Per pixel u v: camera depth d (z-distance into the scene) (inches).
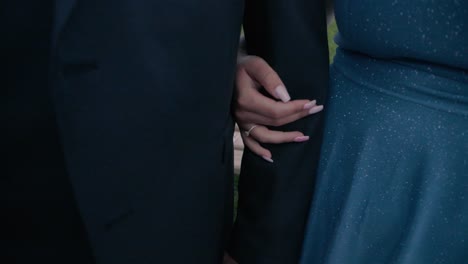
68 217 32.4
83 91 27.8
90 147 29.0
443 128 30.3
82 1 26.3
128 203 30.6
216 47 28.7
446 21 27.8
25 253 33.8
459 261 32.3
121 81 28.0
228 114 32.3
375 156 31.6
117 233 31.0
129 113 28.6
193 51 28.3
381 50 30.3
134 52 27.6
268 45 31.1
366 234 32.5
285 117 31.8
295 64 31.1
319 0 30.7
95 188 29.8
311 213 34.7
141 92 28.3
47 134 30.1
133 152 29.5
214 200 32.9
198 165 31.3
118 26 27.1
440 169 30.6
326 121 33.6
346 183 32.9
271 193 33.7
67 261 33.9
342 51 34.0
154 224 31.5
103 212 30.5
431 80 30.0
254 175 34.2
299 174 33.3
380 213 32.0
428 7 27.9
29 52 28.6
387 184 31.6
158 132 29.4
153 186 30.6
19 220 32.8
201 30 28.0
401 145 31.0
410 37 28.9
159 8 27.1
